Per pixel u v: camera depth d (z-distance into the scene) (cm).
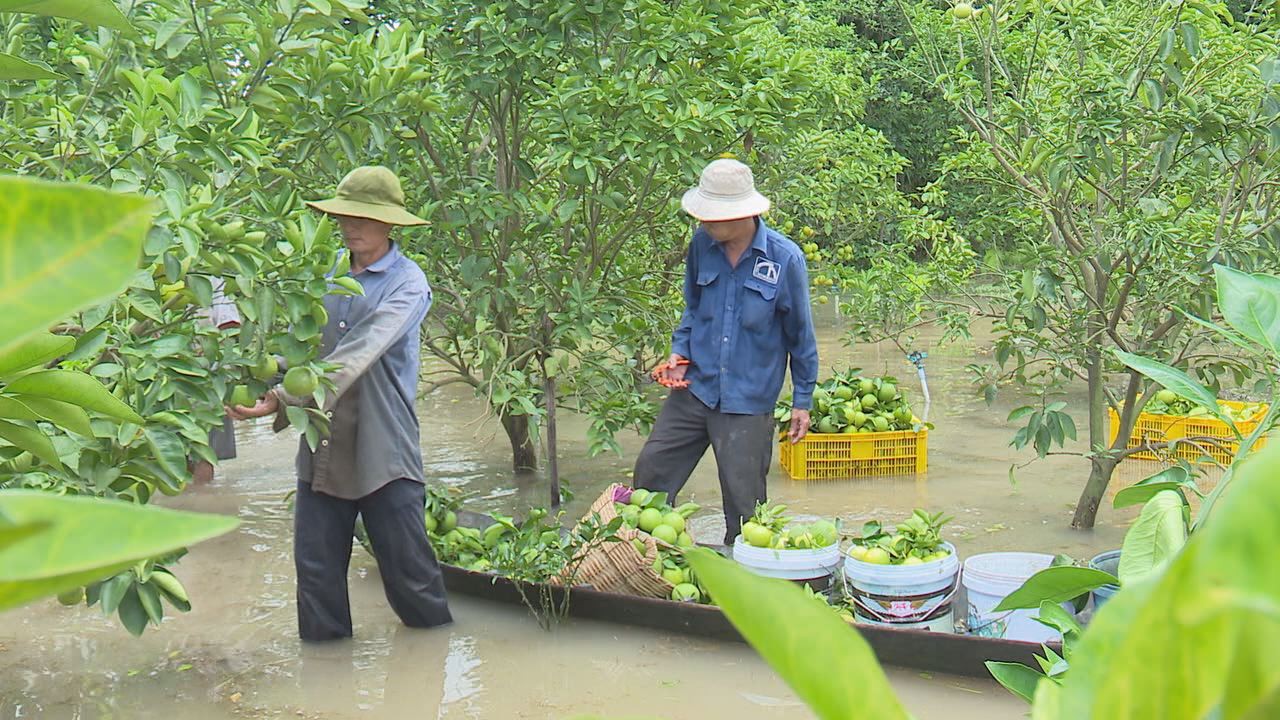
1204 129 612
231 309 598
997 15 710
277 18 524
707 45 725
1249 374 684
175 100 409
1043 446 678
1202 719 42
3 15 441
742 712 459
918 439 844
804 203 1187
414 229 751
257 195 432
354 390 518
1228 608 35
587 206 812
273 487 824
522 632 550
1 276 36
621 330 797
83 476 350
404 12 713
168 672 503
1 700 473
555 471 768
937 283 831
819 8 1850
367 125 611
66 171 399
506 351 777
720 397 642
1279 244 632
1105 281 679
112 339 370
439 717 455
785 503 774
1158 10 670
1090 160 625
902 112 2259
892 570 502
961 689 473
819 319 1723
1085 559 639
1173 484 141
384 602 595
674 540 579
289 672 503
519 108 749
